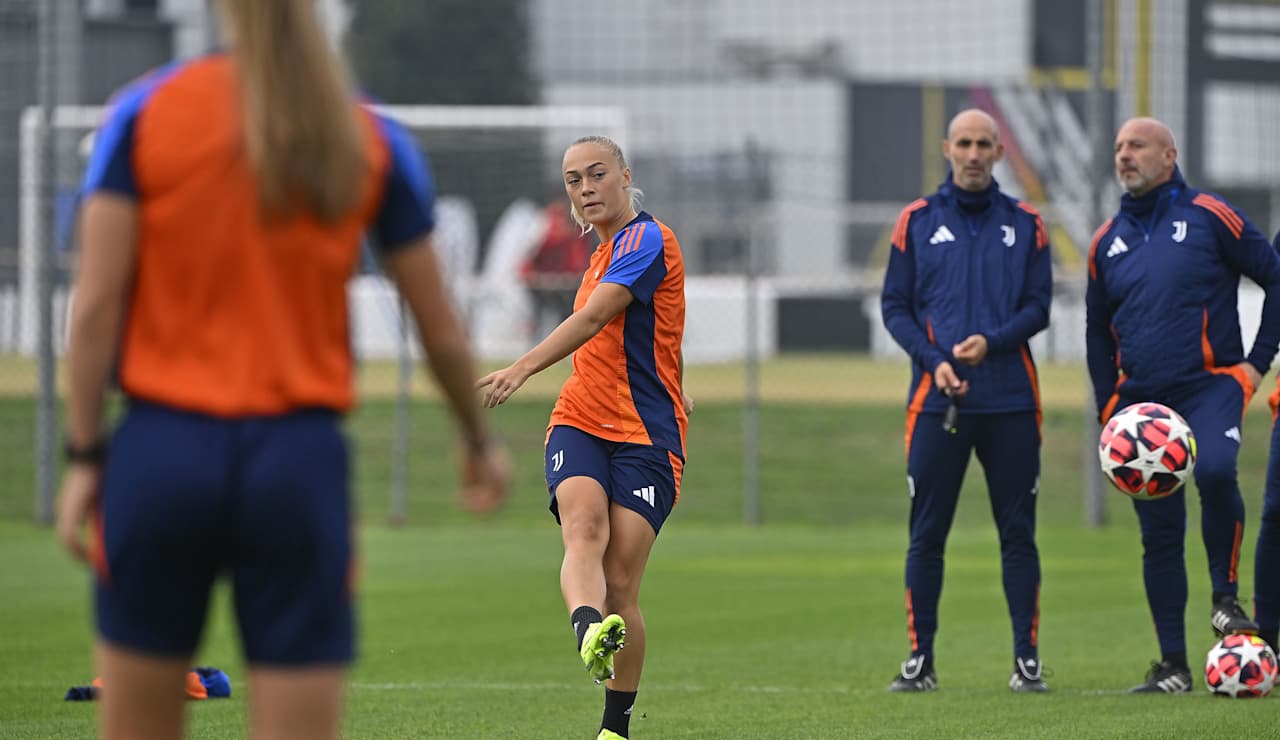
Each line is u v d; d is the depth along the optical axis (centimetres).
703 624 3378
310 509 990
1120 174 2528
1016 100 12825
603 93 15225
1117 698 2409
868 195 13588
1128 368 2525
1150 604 2520
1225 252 2486
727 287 11931
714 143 14538
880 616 3509
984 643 3091
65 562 4591
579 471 1903
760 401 7775
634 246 1920
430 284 1052
